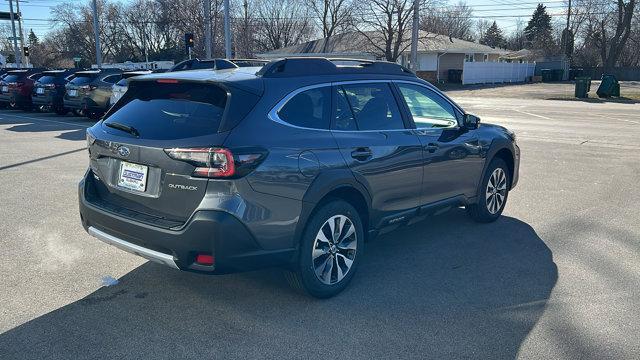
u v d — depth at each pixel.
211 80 3.74
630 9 58.75
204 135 3.54
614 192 7.79
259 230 3.58
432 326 3.76
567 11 65.81
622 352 3.43
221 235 3.43
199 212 3.45
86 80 17.41
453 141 5.29
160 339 3.55
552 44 84.75
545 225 6.17
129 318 3.83
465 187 5.61
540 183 8.39
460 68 51.78
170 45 77.19
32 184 7.96
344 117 4.29
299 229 3.82
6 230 5.77
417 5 26.88
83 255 5.04
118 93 16.34
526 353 3.42
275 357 3.36
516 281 4.56
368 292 4.31
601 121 18.55
